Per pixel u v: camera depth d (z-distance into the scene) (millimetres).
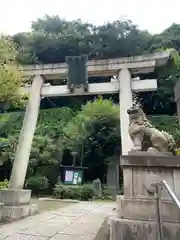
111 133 20719
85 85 9148
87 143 21172
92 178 21562
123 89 8891
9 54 6812
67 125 22359
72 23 31328
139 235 3424
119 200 3932
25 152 8148
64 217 6488
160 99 29750
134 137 4375
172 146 4211
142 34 29391
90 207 9594
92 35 28953
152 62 9094
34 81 9578
